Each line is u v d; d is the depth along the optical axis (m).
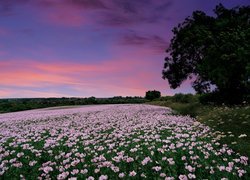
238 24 27.56
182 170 7.25
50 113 30.20
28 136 13.57
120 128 14.53
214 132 11.84
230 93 26.75
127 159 7.83
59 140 11.88
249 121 12.76
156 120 17.83
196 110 24.67
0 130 16.20
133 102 70.81
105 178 6.50
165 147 9.23
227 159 7.89
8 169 7.95
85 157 8.88
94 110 32.94
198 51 30.77
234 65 23.38
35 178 7.24
